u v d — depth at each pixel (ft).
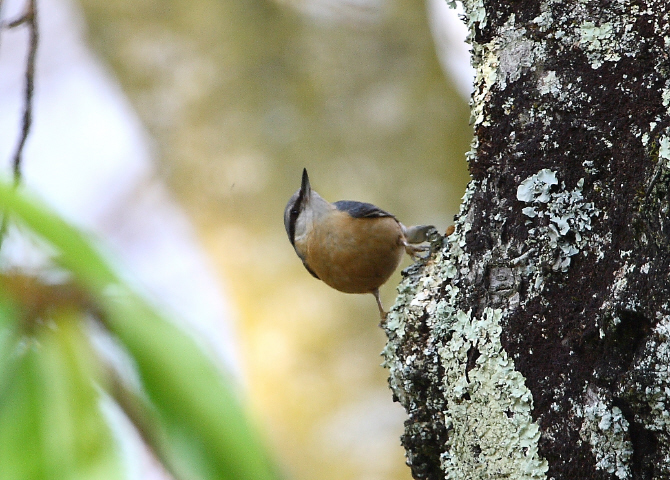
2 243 10.09
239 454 10.12
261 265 21.02
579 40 20.18
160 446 10.14
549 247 20.17
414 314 20.27
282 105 21.07
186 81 21.09
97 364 10.44
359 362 20.94
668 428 17.11
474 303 20.22
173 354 10.43
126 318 10.41
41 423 10.14
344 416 20.89
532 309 20.17
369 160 21.02
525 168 20.20
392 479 20.83
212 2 21.12
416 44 21.11
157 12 21.15
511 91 20.21
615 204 19.43
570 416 19.19
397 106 21.06
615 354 18.56
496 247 20.21
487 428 20.18
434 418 20.26
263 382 20.95
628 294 18.04
